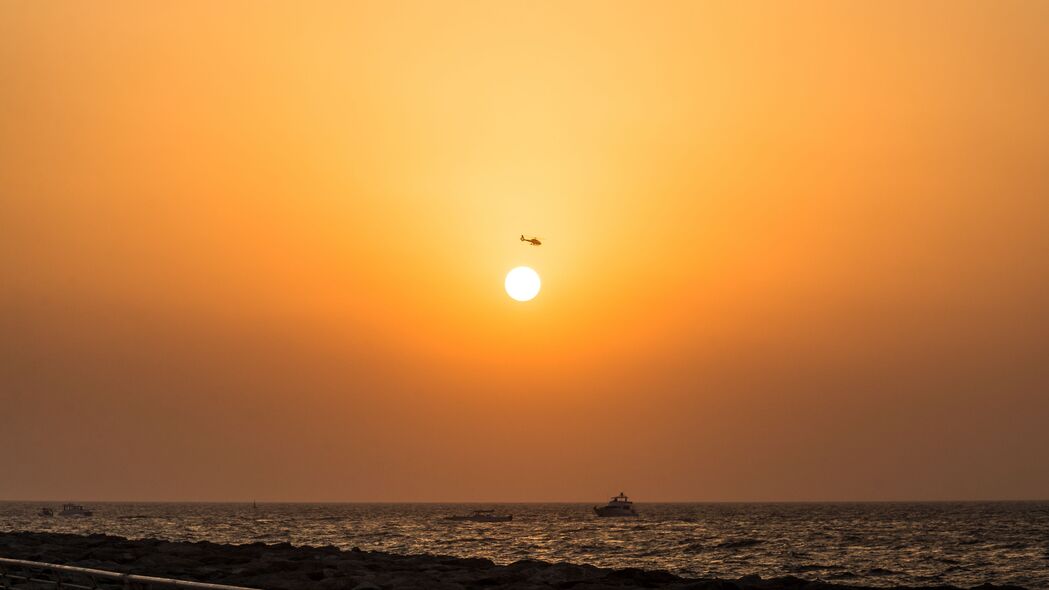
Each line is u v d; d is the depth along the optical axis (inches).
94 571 1504.7
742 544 6033.5
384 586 1862.7
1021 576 3762.3
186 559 2362.2
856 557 4847.4
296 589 1834.4
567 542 6368.1
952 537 7003.0
